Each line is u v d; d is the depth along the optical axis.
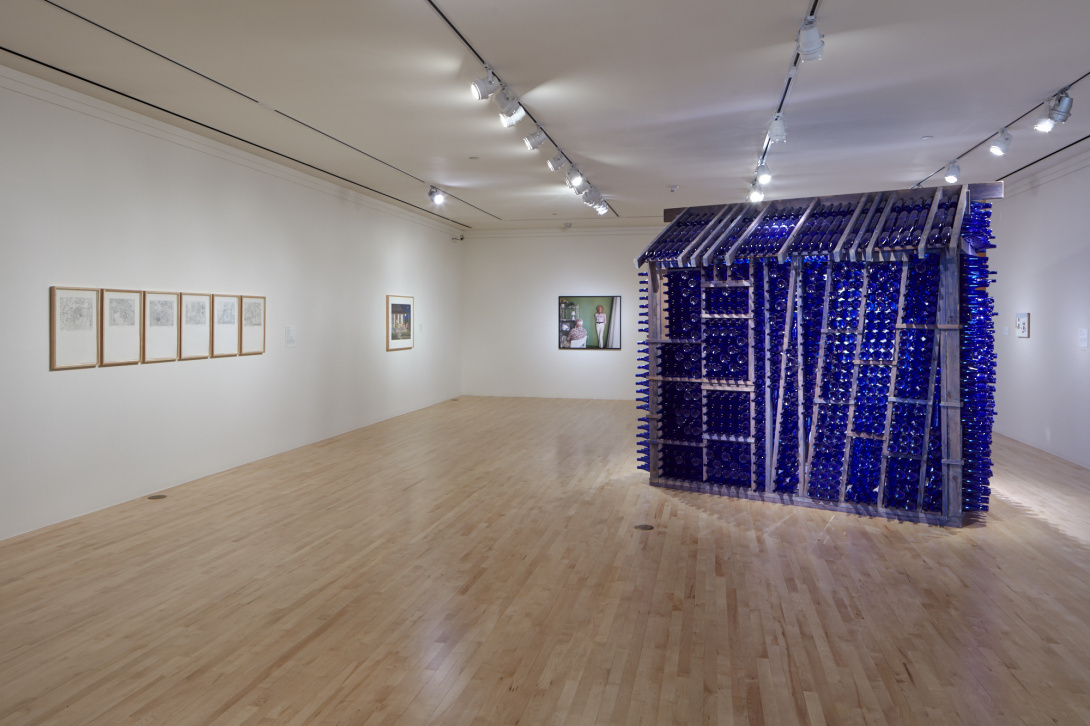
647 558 4.59
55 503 5.27
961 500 5.30
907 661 3.19
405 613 3.71
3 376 4.88
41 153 5.10
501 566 4.43
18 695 2.88
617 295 12.98
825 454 5.79
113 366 5.76
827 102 5.50
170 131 6.23
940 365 5.33
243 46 4.39
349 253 9.38
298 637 3.42
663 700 2.85
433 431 9.53
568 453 8.05
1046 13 3.91
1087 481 6.71
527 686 2.96
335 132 6.41
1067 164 7.49
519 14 3.94
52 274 5.21
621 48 4.45
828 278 5.62
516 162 7.63
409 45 4.38
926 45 4.37
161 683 2.98
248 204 7.35
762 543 4.90
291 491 6.28
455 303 13.16
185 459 6.55
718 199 9.91
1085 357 7.23
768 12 3.91
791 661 3.19
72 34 4.21
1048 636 3.45
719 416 6.14
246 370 7.38
